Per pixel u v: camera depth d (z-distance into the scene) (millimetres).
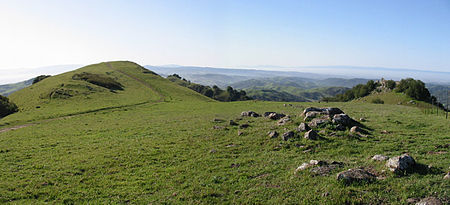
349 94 163625
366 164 15656
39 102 69375
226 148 23297
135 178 17031
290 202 11766
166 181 16219
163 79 144250
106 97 81000
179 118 46375
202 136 28750
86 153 24016
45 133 35719
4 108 59344
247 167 17766
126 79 125062
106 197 14398
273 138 24828
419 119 35031
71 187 15969
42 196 14844
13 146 27859
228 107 65062
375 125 29969
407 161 14000
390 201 10609
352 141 22625
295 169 16109
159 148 24594
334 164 15758
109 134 33438
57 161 21609
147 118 48812
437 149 19000
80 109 61875
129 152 23469
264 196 12766
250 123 34781
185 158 21047
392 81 131500
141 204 13188
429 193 10820
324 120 28266
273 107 61938
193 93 118875
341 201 10992
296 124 29750
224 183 15164
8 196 14773
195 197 13547
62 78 106750
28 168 19953
